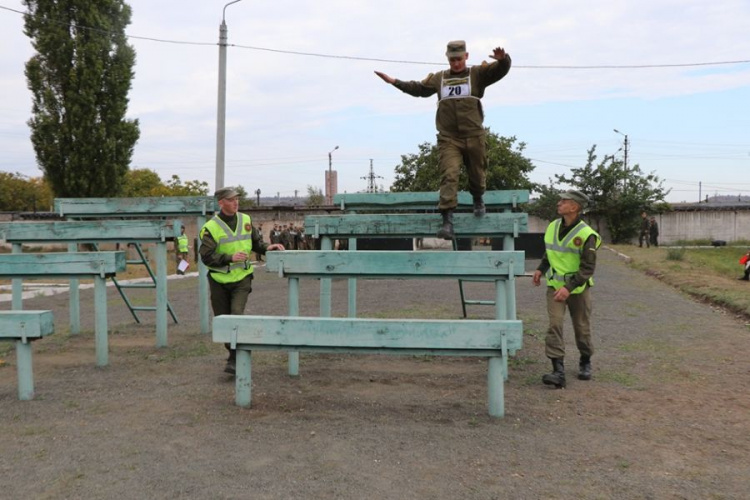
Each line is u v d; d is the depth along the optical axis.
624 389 6.30
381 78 6.80
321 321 5.48
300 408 5.73
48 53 28.95
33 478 4.22
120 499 3.90
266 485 4.06
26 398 6.16
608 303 12.49
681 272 18.17
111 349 8.70
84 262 7.52
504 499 3.86
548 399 5.96
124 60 30.03
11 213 41.56
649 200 41.78
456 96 6.64
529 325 9.86
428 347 5.34
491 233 7.37
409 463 4.40
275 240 30.08
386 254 6.48
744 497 3.86
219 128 19.38
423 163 44.72
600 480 4.11
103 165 29.78
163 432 5.09
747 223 46.66
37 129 29.22
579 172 42.66
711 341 8.62
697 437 4.91
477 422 5.29
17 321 6.05
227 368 6.76
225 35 19.38
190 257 31.81
